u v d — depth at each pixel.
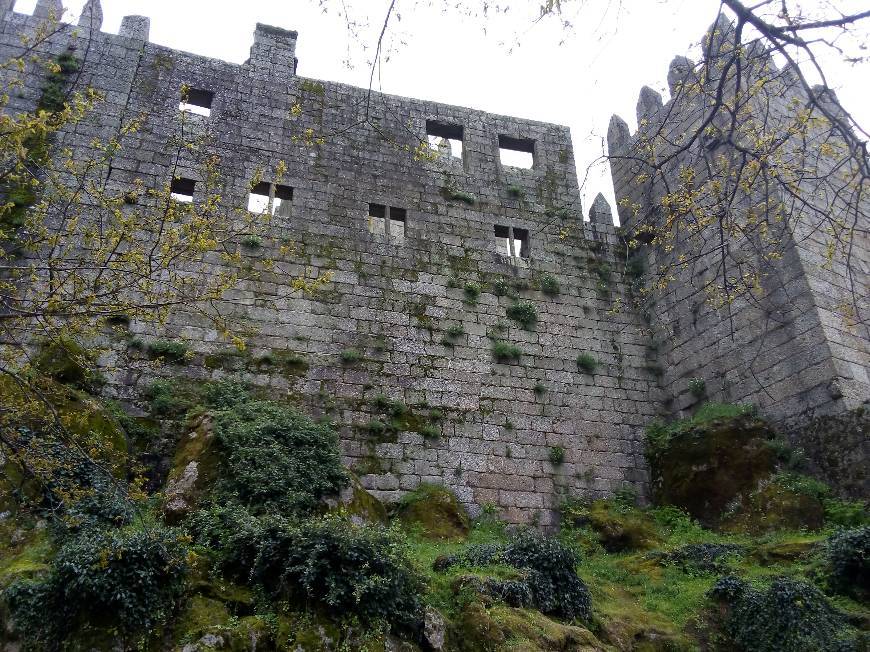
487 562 12.16
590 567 14.49
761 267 18.03
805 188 18.77
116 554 9.02
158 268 10.36
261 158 20.00
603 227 22.77
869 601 11.41
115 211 10.98
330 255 19.14
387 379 17.84
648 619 12.05
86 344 15.55
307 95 21.55
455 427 17.80
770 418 16.94
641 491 18.41
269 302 17.78
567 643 10.31
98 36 19.98
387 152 21.52
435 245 20.48
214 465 12.98
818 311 16.61
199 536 11.02
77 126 18.42
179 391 15.85
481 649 9.88
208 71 20.81
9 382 11.86
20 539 10.73
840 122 9.40
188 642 8.71
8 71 18.30
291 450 13.55
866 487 14.48
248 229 18.27
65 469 11.53
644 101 24.23
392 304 18.98
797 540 13.76
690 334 19.88
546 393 19.17
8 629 8.58
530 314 20.19
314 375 17.23
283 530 10.41
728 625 11.67
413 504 15.92
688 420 18.56
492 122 23.69
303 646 9.01
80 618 8.70
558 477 18.03
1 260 15.43
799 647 10.59
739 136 19.11
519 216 22.08
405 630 9.84
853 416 15.20
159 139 19.14
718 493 16.38
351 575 9.80
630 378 20.22
